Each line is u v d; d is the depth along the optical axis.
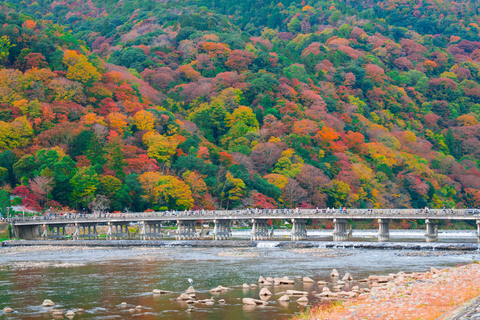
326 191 190.88
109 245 105.94
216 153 189.25
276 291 51.44
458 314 32.22
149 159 173.25
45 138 166.12
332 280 57.38
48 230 134.75
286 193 181.25
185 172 169.25
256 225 114.44
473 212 96.56
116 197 146.62
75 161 163.62
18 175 150.62
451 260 73.12
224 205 172.38
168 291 52.47
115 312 43.94
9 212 130.12
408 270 63.62
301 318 37.97
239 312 42.94
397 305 37.84
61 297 50.69
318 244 96.56
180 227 120.06
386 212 104.75
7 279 61.81
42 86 194.38
